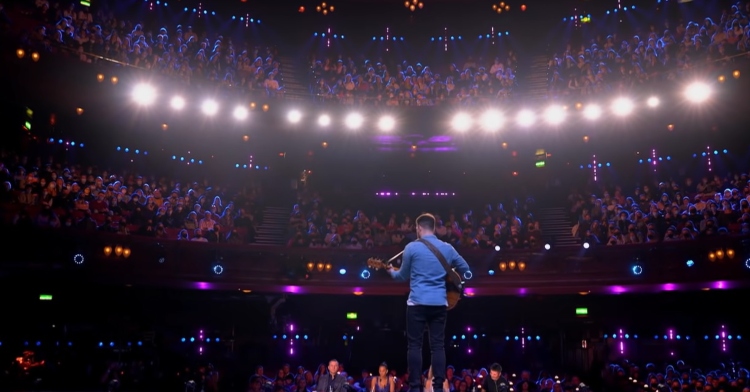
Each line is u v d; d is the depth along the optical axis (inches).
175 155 1205.7
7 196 812.6
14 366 826.8
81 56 941.8
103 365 892.6
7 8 948.0
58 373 856.3
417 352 260.2
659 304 959.6
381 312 1002.7
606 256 904.9
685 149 1184.2
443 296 264.5
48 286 837.8
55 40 917.8
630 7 1310.3
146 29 1246.9
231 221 1000.2
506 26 1378.0
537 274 925.2
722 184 993.5
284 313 999.6
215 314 982.4
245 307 995.3
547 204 1217.4
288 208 1195.9
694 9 1250.0
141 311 935.7
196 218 956.6
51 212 804.0
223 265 906.7
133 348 923.4
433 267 266.8
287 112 1102.4
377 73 1228.5
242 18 1357.0
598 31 1327.5
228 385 965.8
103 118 1097.4
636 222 927.0
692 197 1044.5
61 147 1078.4
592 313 981.2
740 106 1017.5
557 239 1085.1
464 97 1112.8
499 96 1112.8
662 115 1069.1
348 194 1256.8
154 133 1175.0
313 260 935.0
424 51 1385.3
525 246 956.0
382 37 1392.7
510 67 1289.4
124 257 843.4
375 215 1152.8
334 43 1381.6
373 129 1146.7
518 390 883.4
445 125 1111.6
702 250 848.3
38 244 781.9
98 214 896.9
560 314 994.1
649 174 1200.8
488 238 962.1
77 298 883.4
